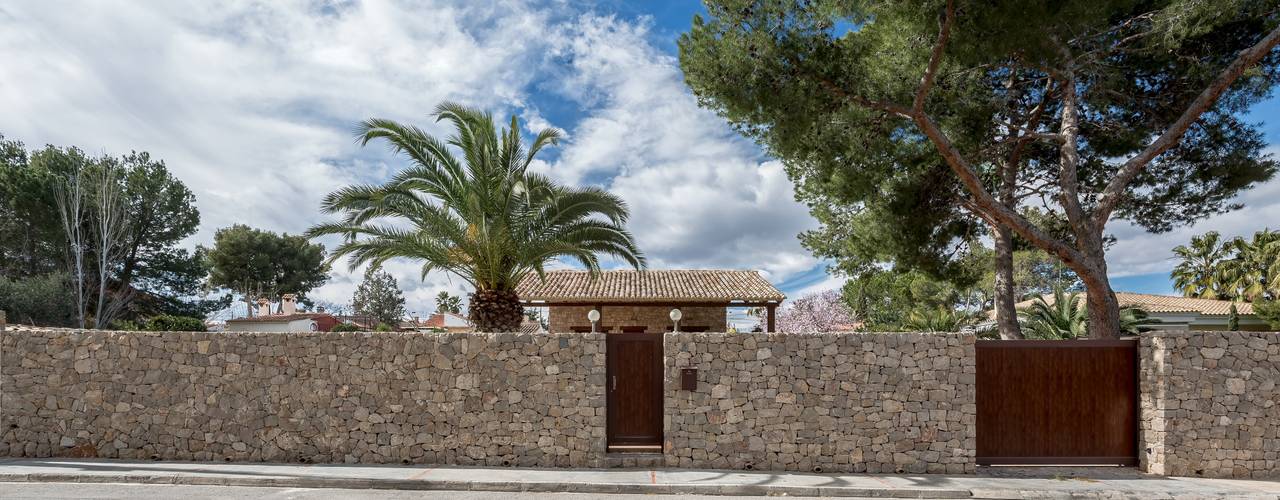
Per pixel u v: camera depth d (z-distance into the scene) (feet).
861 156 41.45
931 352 28.96
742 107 35.91
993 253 59.31
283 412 29.53
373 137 42.57
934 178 44.39
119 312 107.04
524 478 26.40
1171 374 28.19
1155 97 43.32
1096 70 41.45
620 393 30.14
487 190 43.52
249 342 29.86
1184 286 137.28
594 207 45.98
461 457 29.27
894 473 28.43
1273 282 94.79
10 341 30.25
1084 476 27.94
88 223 104.22
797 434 28.91
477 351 29.60
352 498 23.99
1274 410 27.89
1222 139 42.70
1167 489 25.50
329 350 29.73
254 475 26.13
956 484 26.32
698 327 70.74
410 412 29.45
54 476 26.04
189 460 29.30
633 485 25.59
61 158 103.35
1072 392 29.73
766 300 66.18
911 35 39.65
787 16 35.47
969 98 44.01
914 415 28.78
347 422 29.40
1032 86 48.32
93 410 29.76
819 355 29.17
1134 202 48.11
